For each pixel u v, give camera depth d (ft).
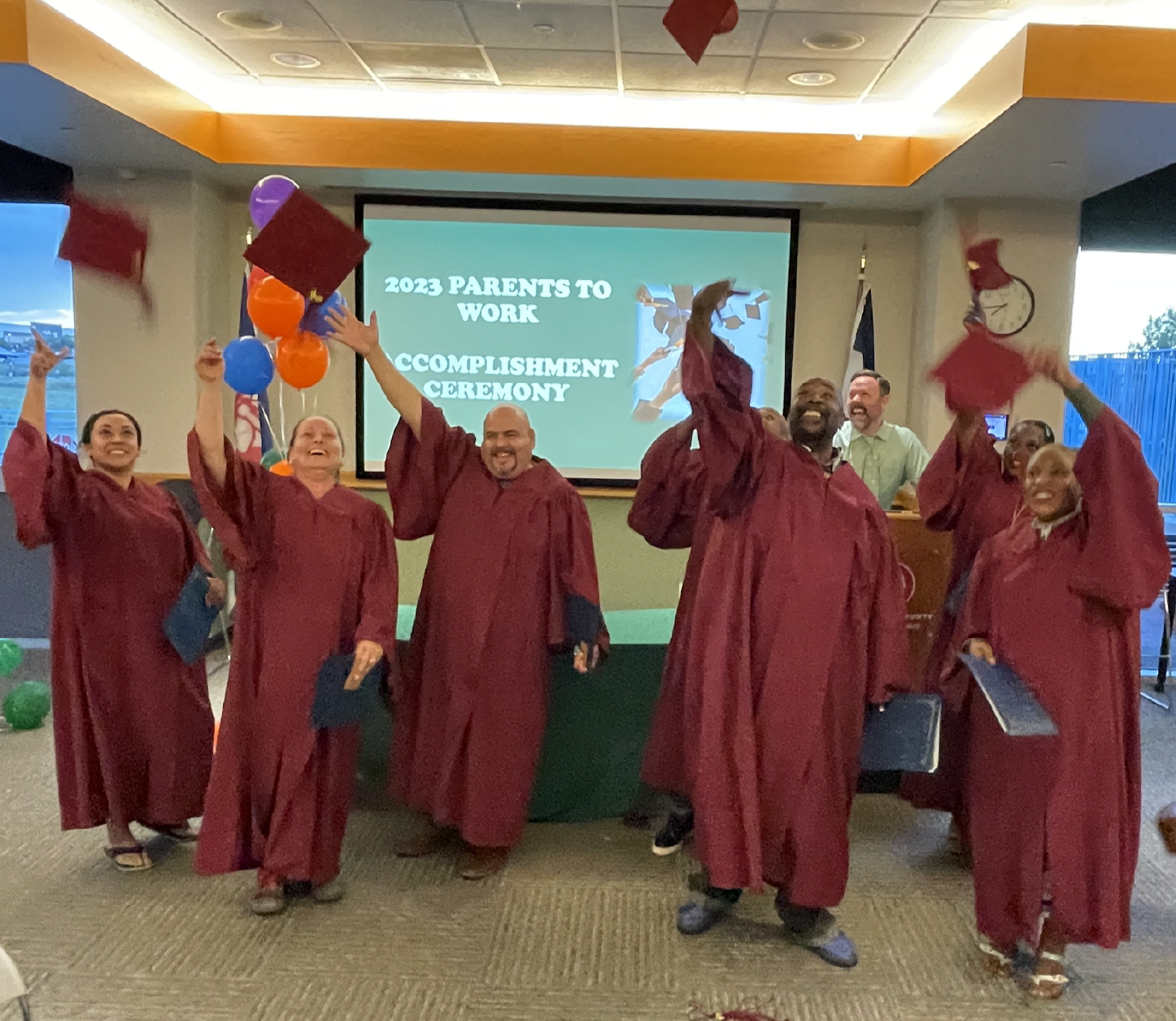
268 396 16.46
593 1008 6.54
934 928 7.73
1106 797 6.59
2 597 16.07
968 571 8.69
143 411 15.38
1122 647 6.70
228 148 14.28
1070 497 6.71
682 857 8.89
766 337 16.56
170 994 6.58
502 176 14.79
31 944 7.17
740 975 6.98
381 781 9.73
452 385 16.66
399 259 16.35
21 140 13.06
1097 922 6.66
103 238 7.30
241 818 7.58
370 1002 6.54
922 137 13.66
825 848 6.88
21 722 11.73
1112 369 16.72
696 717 7.20
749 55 12.12
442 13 10.97
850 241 16.53
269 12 11.09
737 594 6.89
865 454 12.09
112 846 8.36
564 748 9.41
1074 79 10.04
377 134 14.28
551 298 16.48
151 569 8.24
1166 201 15.46
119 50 11.52
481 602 8.13
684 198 16.12
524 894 8.13
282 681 7.48
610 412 16.74
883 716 7.18
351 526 7.68
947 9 10.50
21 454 7.52
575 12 10.83
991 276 7.74
